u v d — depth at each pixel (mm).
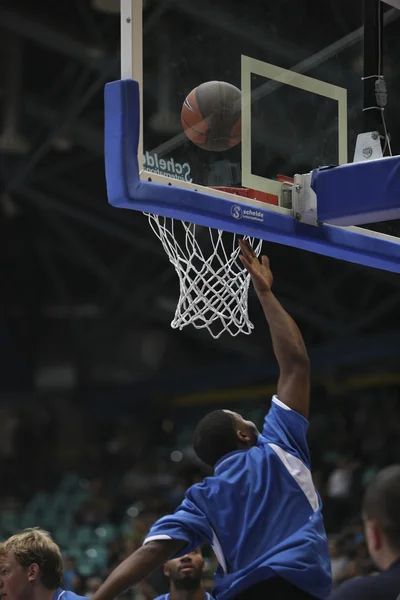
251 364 23719
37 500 21438
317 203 5105
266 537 3750
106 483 22641
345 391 22406
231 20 5062
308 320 22359
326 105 5422
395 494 2902
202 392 25344
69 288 24984
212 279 5176
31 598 4430
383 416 20609
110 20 15414
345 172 4996
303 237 5176
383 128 5500
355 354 21062
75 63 16641
